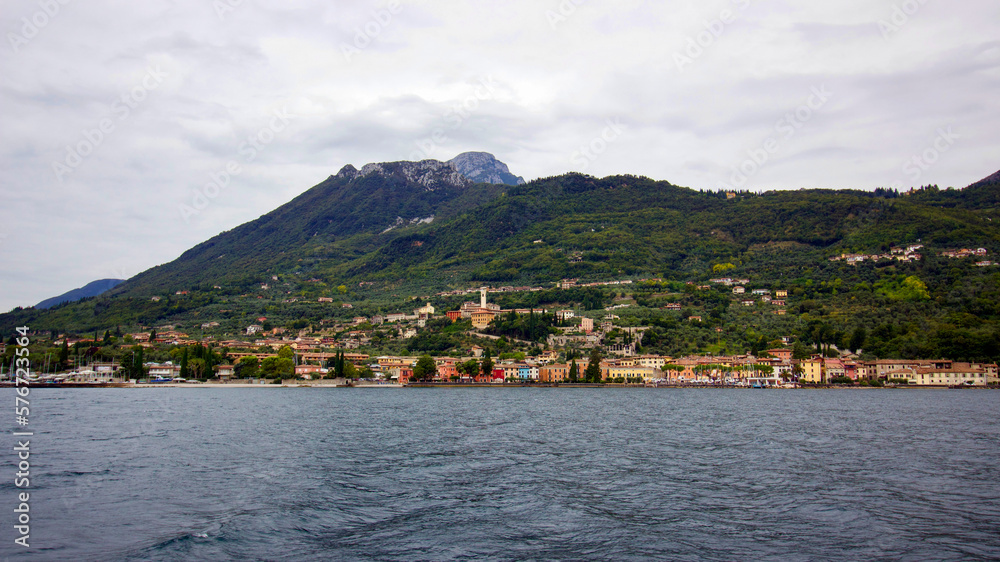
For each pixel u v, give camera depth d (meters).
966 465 86.56
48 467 81.00
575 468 82.94
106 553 49.31
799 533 55.62
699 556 50.06
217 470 79.88
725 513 61.50
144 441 104.44
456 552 50.53
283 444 102.25
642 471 81.12
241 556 49.09
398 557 49.38
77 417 144.12
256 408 174.25
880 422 142.25
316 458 89.31
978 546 52.34
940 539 54.06
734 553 50.72
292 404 190.88
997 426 134.75
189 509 61.25
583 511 61.81
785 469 83.00
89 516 58.62
